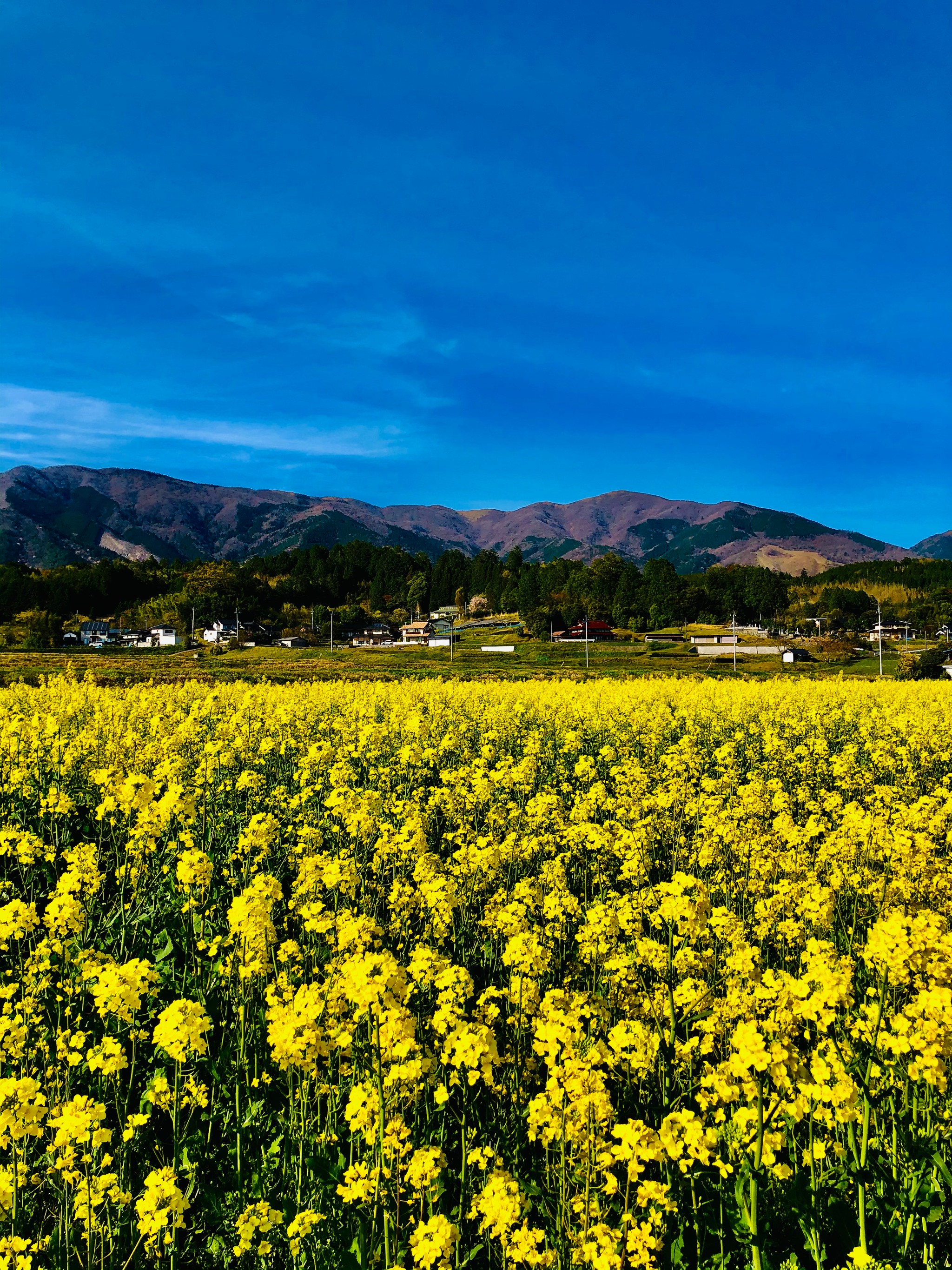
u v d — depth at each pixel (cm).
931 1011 487
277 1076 603
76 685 2791
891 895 806
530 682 4028
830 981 475
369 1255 430
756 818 1183
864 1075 511
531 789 1405
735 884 930
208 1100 581
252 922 661
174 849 1010
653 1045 548
